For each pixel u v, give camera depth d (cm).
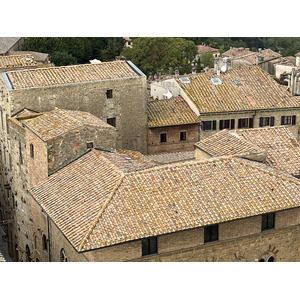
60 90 7075
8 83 6944
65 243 5228
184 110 8256
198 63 13825
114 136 5931
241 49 14950
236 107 8338
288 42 16725
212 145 5881
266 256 5256
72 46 13750
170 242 4875
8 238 7394
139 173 5081
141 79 7538
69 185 5281
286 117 8594
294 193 5175
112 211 4753
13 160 6588
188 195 4988
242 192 5097
